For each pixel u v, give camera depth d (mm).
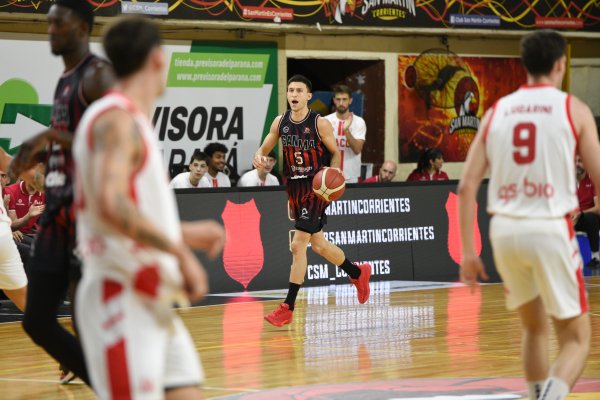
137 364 4188
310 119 12656
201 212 16812
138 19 4504
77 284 6348
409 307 14430
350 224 18266
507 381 8609
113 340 4180
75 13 6293
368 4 21562
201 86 20016
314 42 21391
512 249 6113
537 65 6238
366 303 15062
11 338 12188
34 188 7785
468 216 6297
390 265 18609
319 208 12695
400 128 22578
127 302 4207
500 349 10516
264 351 10680
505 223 6141
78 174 4297
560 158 6082
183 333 4770
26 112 18500
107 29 4484
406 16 22000
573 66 24516
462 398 7805
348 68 22562
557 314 6090
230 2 20109
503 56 23594
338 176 12430
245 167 20531
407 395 7992
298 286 12508
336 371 9352
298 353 10500
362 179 22297
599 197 6195
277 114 20922
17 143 18469
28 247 14914
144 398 4203
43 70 18625
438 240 19188
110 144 4156
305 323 12953
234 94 20375
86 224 4305
